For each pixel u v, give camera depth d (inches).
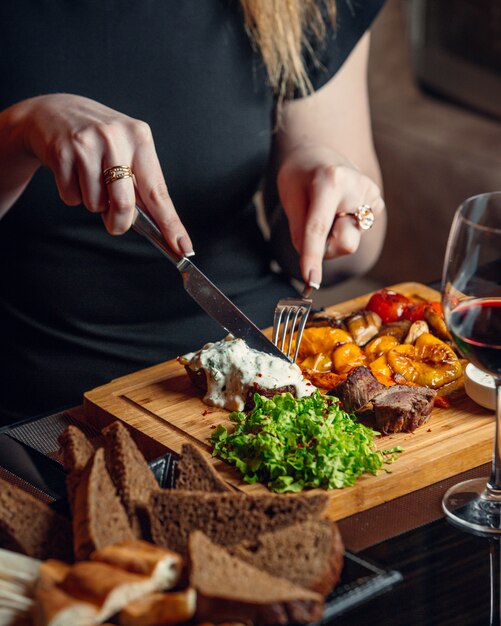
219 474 40.6
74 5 51.1
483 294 36.8
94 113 45.6
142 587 32.9
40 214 51.4
